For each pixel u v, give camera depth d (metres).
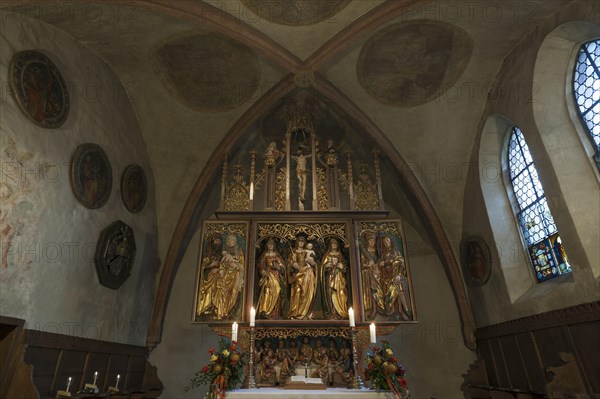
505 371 9.60
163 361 11.32
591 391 6.55
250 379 7.81
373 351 8.20
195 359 11.36
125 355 10.09
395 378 7.11
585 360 6.73
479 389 10.13
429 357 11.30
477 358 11.09
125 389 9.95
